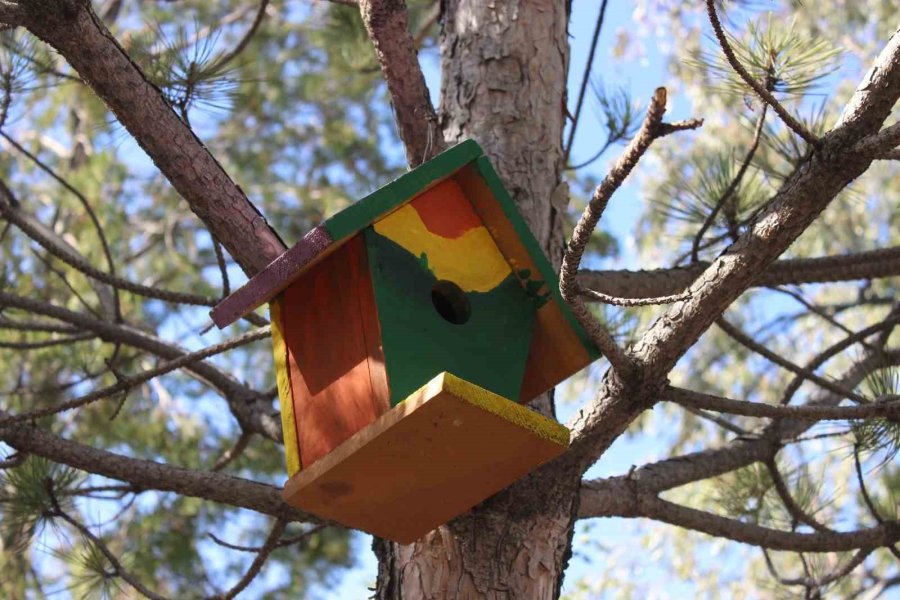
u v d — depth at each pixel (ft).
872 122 11.28
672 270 16.08
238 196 12.88
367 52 23.38
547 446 11.43
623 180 9.59
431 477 11.75
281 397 12.67
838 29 32.24
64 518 15.81
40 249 28.78
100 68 12.29
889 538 15.30
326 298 12.44
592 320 11.45
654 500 14.89
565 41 16.26
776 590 18.48
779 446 15.90
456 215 12.90
